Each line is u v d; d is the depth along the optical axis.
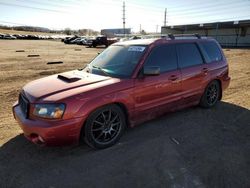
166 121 4.95
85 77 4.08
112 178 3.12
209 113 5.43
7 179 3.10
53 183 3.03
